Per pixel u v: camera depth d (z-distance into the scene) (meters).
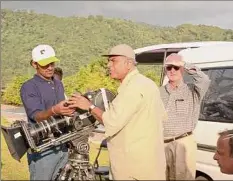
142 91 2.92
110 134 2.91
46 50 3.52
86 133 3.20
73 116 3.12
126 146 2.93
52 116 3.15
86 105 3.05
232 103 4.28
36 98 3.44
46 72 3.54
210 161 4.30
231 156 4.20
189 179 3.95
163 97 4.07
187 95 4.04
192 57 4.70
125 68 3.03
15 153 3.06
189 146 4.01
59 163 3.50
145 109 2.92
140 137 2.92
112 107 2.95
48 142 3.11
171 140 4.00
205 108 4.42
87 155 3.24
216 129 4.29
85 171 3.22
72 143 3.19
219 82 4.40
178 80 4.04
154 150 2.93
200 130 4.40
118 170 2.98
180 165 3.97
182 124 4.00
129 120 2.92
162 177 2.97
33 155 3.44
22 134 3.05
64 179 3.22
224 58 4.45
